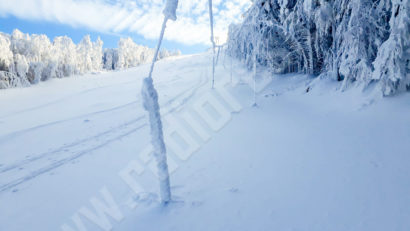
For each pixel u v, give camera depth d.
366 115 6.36
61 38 46.81
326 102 8.64
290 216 2.60
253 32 10.48
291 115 8.05
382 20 7.30
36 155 5.64
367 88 7.45
